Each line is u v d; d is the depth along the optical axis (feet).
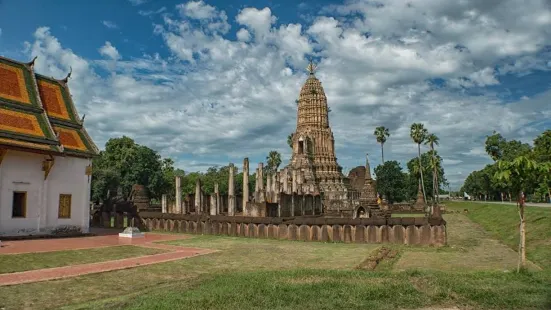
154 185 299.79
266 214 142.31
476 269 65.46
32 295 47.50
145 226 144.87
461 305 40.63
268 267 68.49
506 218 148.46
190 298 42.29
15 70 122.72
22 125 113.70
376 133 386.52
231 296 43.06
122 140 304.50
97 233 129.08
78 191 125.80
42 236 112.16
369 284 48.49
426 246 98.68
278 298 42.63
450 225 166.40
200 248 92.99
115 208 157.07
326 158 283.59
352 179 327.26
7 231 106.22
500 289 45.37
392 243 103.14
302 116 292.81
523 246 55.67
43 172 115.55
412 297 42.98
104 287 51.88
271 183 211.20
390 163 378.73
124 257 77.61
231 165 148.46
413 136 309.22
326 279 52.08
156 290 49.47
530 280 50.24
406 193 387.34
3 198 105.81
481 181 412.16
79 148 127.13
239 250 89.97
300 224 112.47
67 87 140.36
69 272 61.62
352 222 107.34
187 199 174.60
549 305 39.63
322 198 240.12
